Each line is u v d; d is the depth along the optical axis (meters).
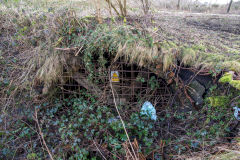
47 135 2.86
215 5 7.65
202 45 3.14
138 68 3.21
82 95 3.48
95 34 3.00
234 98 2.48
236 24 4.71
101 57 2.99
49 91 3.23
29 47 3.37
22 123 2.98
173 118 3.08
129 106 3.33
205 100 2.78
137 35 3.05
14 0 4.45
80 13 3.55
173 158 2.40
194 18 5.05
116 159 2.54
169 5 7.04
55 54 3.07
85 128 2.84
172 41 3.11
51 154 2.59
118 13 3.58
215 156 2.15
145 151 2.55
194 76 2.75
